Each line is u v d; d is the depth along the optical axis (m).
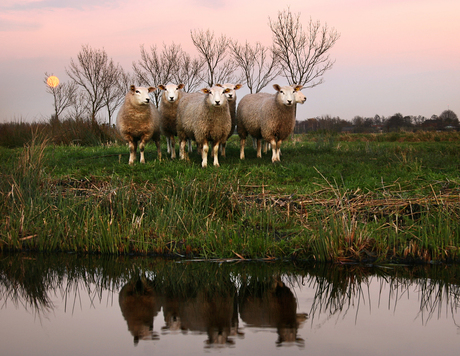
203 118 8.27
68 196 5.87
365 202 5.58
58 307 3.28
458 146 13.97
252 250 4.62
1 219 5.40
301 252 4.63
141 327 2.85
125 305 3.31
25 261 4.57
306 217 5.34
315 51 20.25
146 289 3.72
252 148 12.92
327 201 5.68
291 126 9.52
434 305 3.29
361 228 4.94
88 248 4.97
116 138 17.39
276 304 3.33
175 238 5.01
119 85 25.19
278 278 3.99
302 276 4.04
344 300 3.42
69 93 29.25
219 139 8.66
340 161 9.39
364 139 25.52
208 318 3.02
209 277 4.02
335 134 26.98
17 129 16.20
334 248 4.50
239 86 9.97
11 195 5.78
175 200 5.58
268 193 6.43
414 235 4.64
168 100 9.36
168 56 24.06
